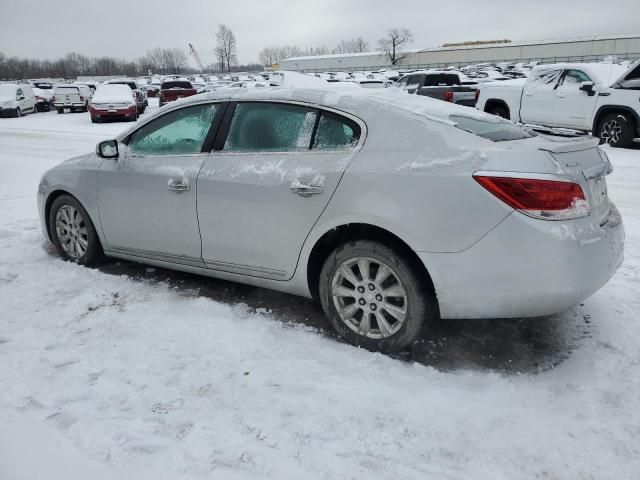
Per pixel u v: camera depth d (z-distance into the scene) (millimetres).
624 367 2887
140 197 3939
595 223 2750
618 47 77875
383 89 3631
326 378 2803
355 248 3041
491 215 2650
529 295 2670
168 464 2178
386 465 2191
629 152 10328
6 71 123375
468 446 2305
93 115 21766
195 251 3756
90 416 2471
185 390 2689
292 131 3350
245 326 3371
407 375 2842
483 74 45844
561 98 11633
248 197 3371
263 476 2119
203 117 3762
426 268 2826
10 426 2400
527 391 2699
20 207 6734
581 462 2211
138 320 3479
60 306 3732
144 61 132875
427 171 2795
